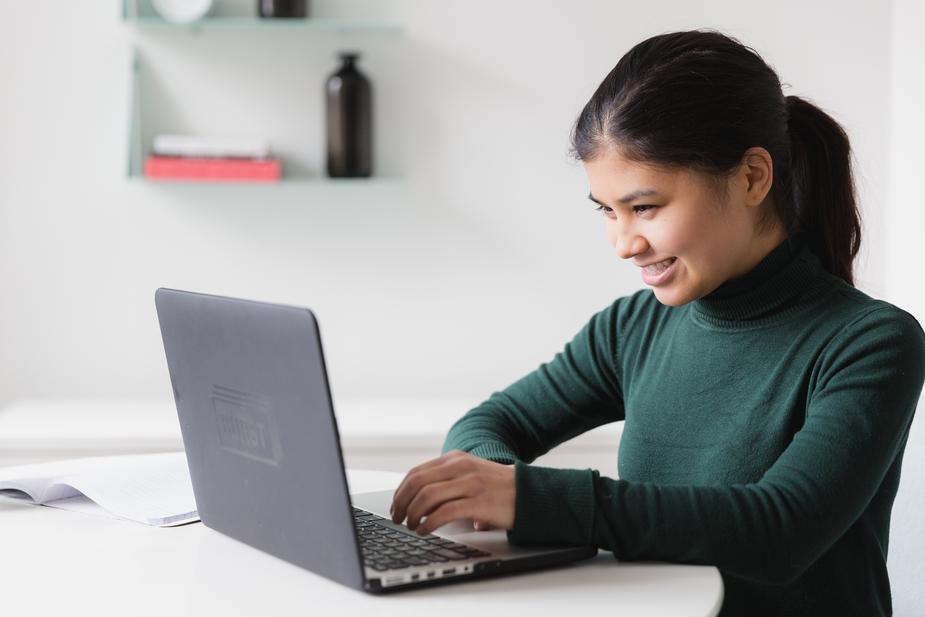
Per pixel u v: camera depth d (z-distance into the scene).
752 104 1.35
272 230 3.19
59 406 3.09
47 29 3.09
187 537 1.35
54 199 3.14
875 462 1.26
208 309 1.22
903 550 1.73
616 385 1.70
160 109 3.13
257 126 3.15
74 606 1.11
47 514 1.47
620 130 1.30
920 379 1.33
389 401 3.17
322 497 1.13
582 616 1.06
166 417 2.95
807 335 1.40
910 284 3.07
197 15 3.05
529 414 1.71
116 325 3.19
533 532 1.20
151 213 3.16
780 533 1.21
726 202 1.33
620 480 1.25
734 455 1.41
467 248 3.21
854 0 3.16
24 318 3.17
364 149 3.08
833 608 1.37
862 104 3.19
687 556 1.21
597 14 3.15
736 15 3.16
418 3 3.13
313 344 1.07
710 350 1.48
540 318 3.24
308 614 1.07
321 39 3.13
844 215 1.52
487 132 3.18
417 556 1.20
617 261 3.24
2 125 3.11
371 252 3.21
